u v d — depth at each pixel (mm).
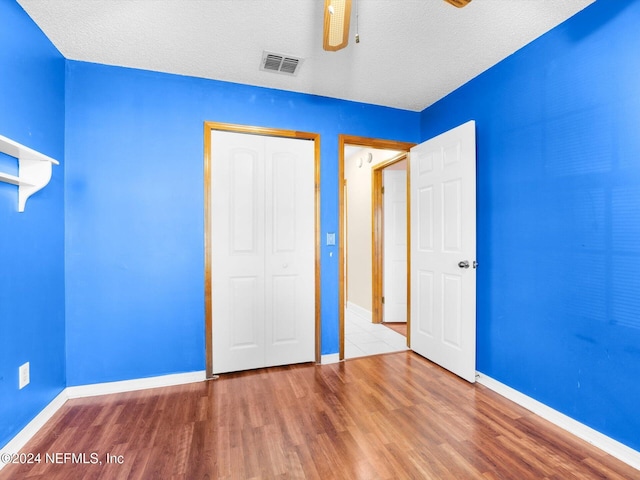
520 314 2148
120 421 1909
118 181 2328
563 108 1880
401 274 4277
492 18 1834
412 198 3127
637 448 1540
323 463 1551
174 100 2459
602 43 1681
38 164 1767
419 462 1559
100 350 2273
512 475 1475
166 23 1866
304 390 2305
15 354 1668
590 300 1745
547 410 1949
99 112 2289
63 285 2174
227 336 2594
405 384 2402
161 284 2414
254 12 1785
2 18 1570
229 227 2604
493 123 2365
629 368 1580
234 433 1785
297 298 2797
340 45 1558
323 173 2883
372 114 3055
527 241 2104
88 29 1907
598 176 1709
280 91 2742
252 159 2674
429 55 2223
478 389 2330
